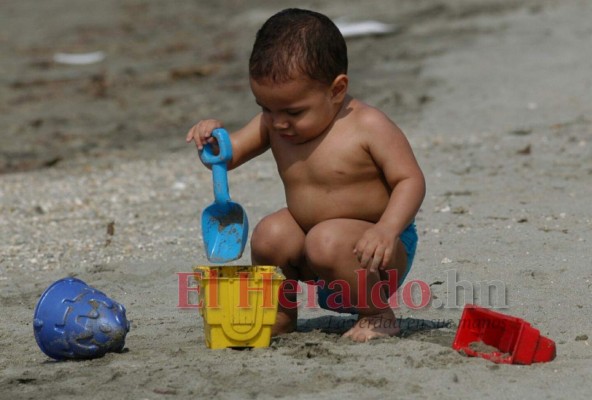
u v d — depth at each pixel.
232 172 22.11
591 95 28.52
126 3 63.38
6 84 40.22
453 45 38.84
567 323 10.66
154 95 36.31
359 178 10.02
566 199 17.41
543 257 13.45
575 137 23.45
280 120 9.88
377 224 9.60
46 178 23.62
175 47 46.91
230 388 8.62
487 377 8.75
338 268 9.76
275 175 21.58
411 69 35.38
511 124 25.78
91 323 9.71
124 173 23.72
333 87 9.87
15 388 8.96
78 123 32.34
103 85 38.81
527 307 11.36
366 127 9.96
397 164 9.85
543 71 32.34
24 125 32.28
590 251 13.66
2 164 26.16
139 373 9.12
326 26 9.82
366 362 9.21
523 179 19.41
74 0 65.88
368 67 36.59
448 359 9.22
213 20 54.47
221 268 10.09
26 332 11.41
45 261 15.18
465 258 13.62
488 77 32.47
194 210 18.73
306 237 9.92
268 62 9.66
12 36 53.91
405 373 8.88
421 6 48.84
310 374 8.88
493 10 45.50
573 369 8.96
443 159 21.92
